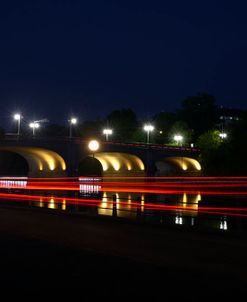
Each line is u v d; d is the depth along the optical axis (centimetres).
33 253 2341
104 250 2419
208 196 7681
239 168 8431
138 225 3556
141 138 18762
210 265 2042
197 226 3259
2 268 1970
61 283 1706
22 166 16188
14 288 1630
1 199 6594
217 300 1496
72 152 12344
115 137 19888
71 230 3244
